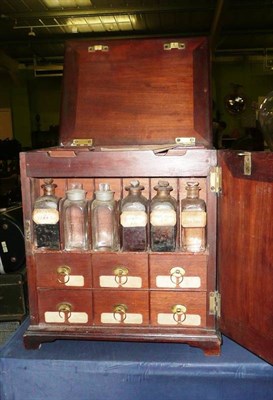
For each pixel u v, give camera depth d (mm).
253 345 1002
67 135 1314
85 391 1078
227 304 1063
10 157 5336
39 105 8445
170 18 4918
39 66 7047
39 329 1112
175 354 1086
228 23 5238
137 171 1043
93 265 1083
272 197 909
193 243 1062
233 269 1033
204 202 1066
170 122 1285
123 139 1285
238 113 5812
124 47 1367
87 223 1090
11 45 6055
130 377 1057
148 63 1346
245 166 962
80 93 1350
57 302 1110
